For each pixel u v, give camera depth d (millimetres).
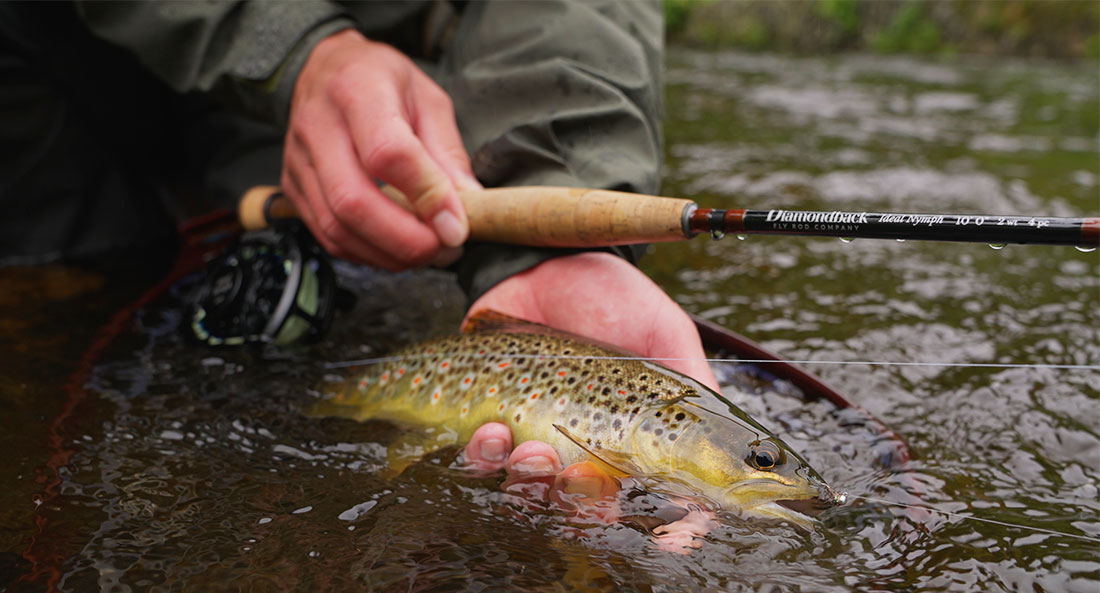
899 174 943
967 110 1376
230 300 514
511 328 442
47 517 356
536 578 324
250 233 558
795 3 2297
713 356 487
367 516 361
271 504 369
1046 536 353
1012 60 2053
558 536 349
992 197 857
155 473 390
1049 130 1215
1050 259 699
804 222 370
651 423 376
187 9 525
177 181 771
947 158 1031
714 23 2361
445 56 603
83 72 667
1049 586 324
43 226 670
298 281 518
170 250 701
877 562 337
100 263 668
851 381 488
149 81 702
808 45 2270
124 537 345
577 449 381
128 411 444
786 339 542
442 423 423
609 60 519
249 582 321
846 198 854
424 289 625
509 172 510
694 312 586
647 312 440
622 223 428
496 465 394
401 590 317
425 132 507
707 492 363
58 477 385
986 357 518
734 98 1477
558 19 523
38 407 445
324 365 504
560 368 401
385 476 391
